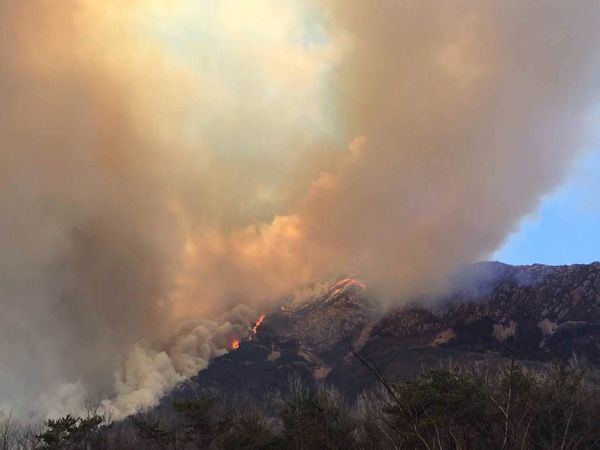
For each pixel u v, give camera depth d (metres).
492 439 26.11
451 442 24.48
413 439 21.42
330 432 44.62
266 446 47.28
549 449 20.42
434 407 30.91
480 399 28.31
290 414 48.03
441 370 40.19
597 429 22.52
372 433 33.03
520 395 18.39
